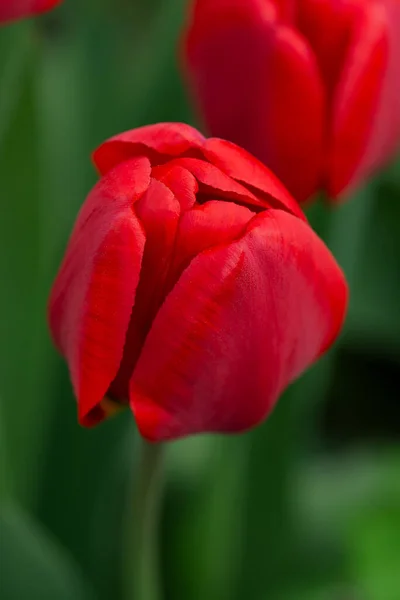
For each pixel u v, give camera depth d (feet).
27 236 1.89
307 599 2.07
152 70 1.98
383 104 1.69
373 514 2.08
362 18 1.67
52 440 1.96
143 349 1.48
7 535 1.80
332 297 1.53
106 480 1.98
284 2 1.70
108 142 1.52
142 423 1.49
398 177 2.47
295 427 1.99
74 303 1.50
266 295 1.48
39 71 1.92
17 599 1.82
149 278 1.48
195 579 2.09
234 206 1.47
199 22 1.70
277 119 1.69
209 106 1.72
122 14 2.79
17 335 1.92
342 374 2.56
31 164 1.87
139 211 1.47
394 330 2.47
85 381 1.50
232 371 1.49
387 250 2.52
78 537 1.99
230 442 1.99
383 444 2.43
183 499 2.11
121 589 1.98
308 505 2.18
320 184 1.72
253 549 2.08
